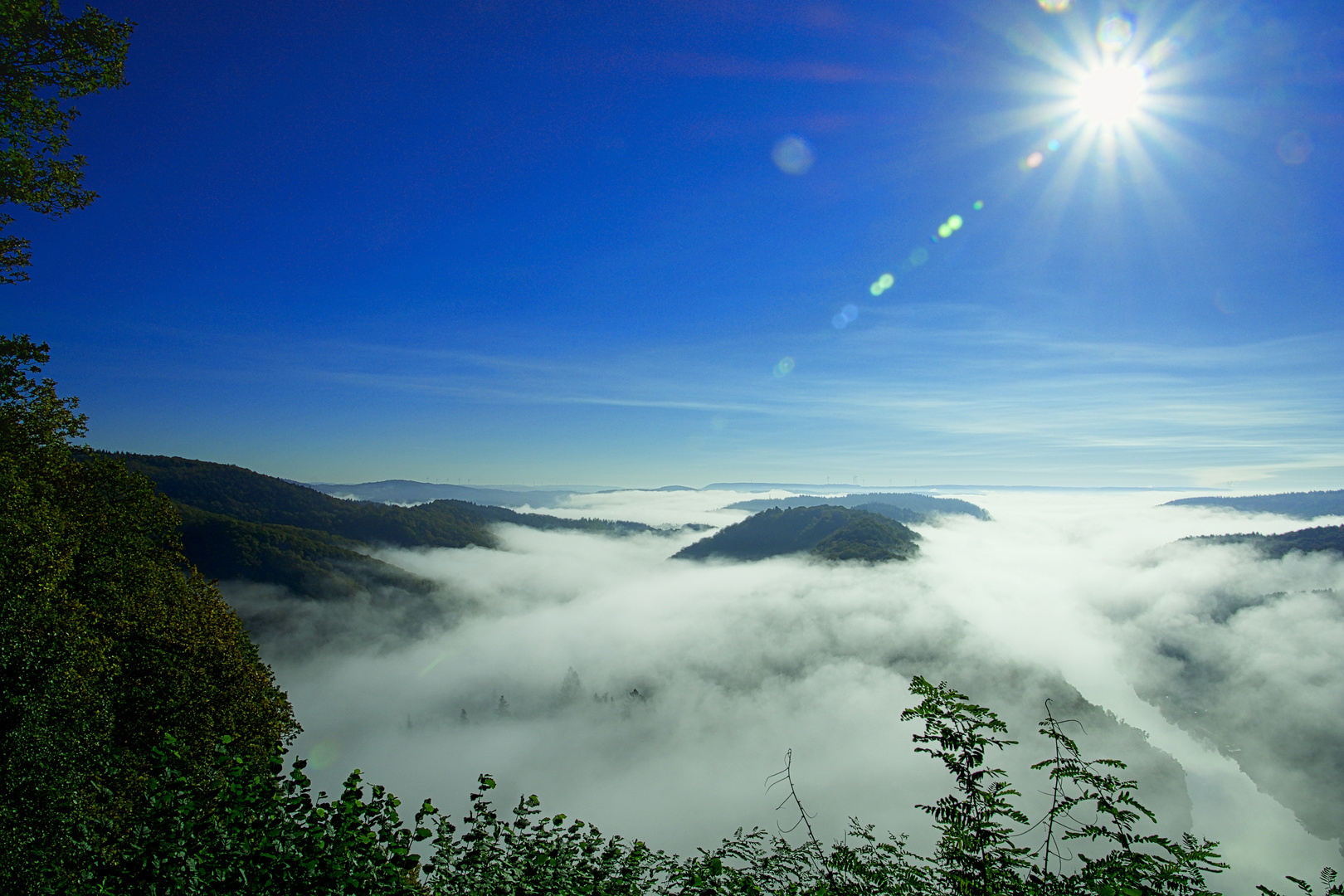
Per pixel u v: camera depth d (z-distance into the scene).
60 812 8.19
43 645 11.69
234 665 22.81
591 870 6.36
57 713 10.99
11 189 14.85
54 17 14.65
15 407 21.59
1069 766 5.09
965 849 5.19
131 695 17.20
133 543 25.28
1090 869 4.86
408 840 5.93
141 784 10.20
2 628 11.19
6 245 16.30
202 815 5.63
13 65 14.47
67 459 23.80
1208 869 4.64
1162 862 4.77
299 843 5.54
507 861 6.31
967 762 5.34
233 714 21.42
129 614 20.06
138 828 5.57
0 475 17.23
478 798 6.70
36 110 14.77
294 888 5.33
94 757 10.42
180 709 18.38
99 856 5.78
